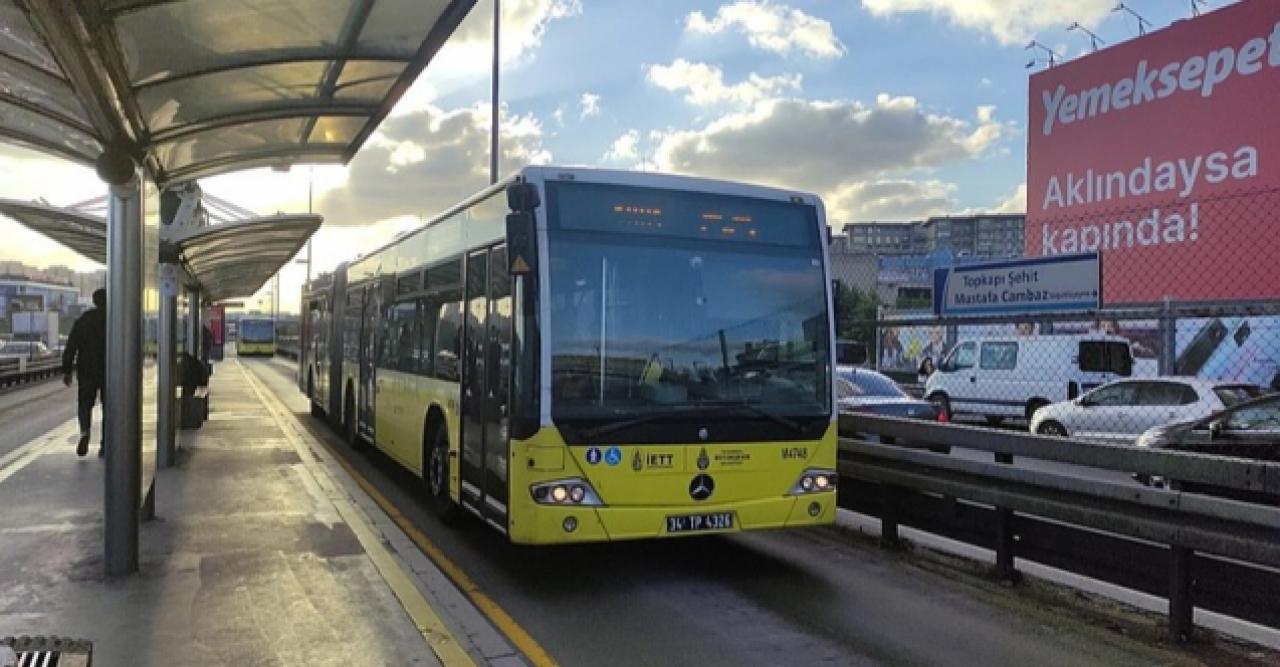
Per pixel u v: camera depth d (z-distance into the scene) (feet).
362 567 21.88
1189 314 29.53
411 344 33.71
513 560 24.61
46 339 187.73
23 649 11.52
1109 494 18.98
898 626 19.11
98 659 15.78
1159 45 92.12
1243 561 16.39
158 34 17.70
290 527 26.07
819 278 23.77
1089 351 65.36
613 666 16.85
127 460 20.85
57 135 21.62
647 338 21.68
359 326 45.29
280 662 15.84
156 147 23.70
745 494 21.97
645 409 21.25
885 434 25.62
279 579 20.77
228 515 27.61
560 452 20.51
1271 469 16.10
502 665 16.49
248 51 19.93
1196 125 88.22
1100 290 31.01
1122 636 18.38
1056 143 103.91
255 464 37.99
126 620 17.80
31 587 19.88
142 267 21.01
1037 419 57.31
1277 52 81.46
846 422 27.37
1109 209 97.04
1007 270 34.14
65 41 14.28
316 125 27.58
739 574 23.24
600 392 21.01
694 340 22.12
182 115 22.85
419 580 21.62
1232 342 78.02
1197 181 88.07
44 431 50.29
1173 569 17.98
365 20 19.45
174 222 50.01
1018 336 69.97
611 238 21.83
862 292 99.86
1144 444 38.55
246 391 86.33
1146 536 18.21
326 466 38.68
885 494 25.89
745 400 22.33
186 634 17.10
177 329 38.91
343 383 49.57
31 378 102.47
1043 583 22.08
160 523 26.35
